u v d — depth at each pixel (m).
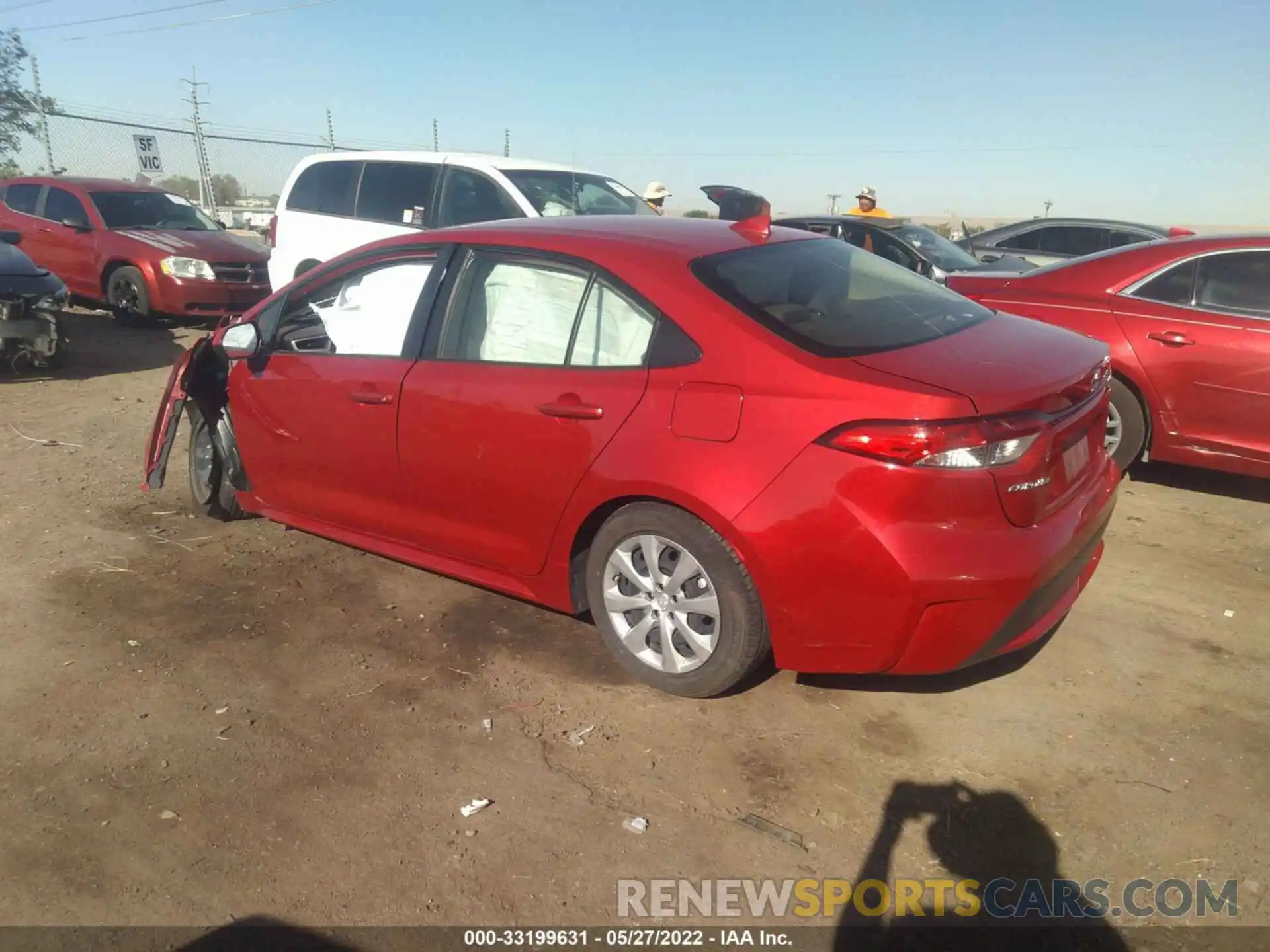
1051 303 5.81
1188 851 2.76
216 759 3.20
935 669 3.04
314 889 2.65
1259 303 5.23
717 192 4.23
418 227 8.86
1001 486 2.88
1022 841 2.81
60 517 5.24
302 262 9.69
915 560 2.87
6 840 2.84
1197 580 4.50
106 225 11.47
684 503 3.19
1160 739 3.27
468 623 4.11
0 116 17.94
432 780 3.09
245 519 5.25
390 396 3.97
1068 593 3.46
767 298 3.34
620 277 3.46
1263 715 3.40
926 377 2.94
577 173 9.36
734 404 3.10
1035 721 3.37
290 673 3.72
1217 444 5.34
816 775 3.10
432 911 2.58
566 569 3.64
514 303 3.75
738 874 2.70
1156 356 5.40
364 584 4.48
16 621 4.10
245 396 4.59
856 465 2.90
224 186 18.91
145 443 6.64
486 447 3.69
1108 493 3.49
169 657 3.83
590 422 3.39
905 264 10.34
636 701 3.51
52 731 3.35
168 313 10.95
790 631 3.13
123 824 2.90
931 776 3.09
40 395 7.99
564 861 2.75
